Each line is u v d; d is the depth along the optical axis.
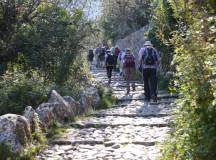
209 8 5.82
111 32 42.41
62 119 11.17
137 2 38.19
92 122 11.28
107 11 42.09
